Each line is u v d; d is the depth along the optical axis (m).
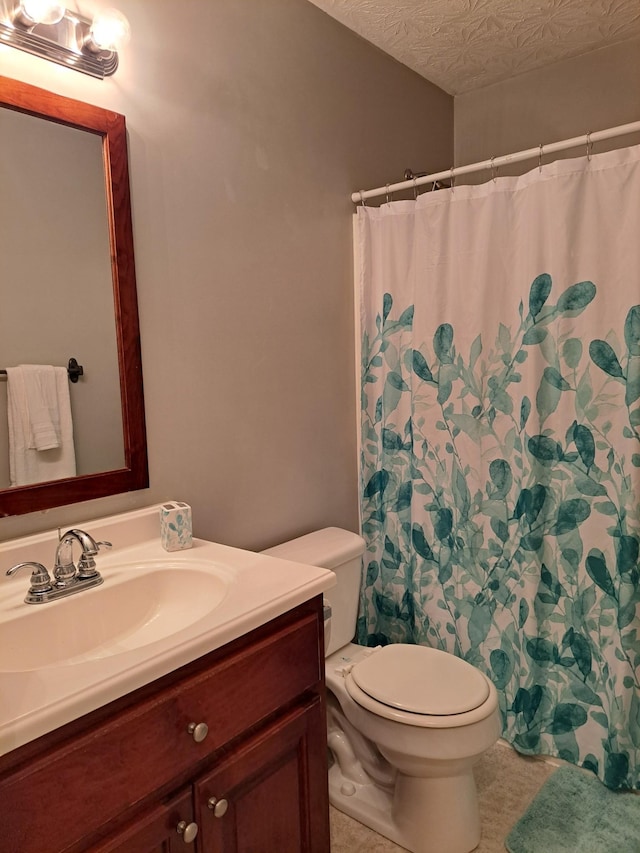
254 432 1.81
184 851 1.01
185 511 1.44
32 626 1.12
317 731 1.29
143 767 0.94
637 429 1.65
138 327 1.47
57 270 1.33
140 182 1.46
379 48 2.22
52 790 0.83
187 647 0.98
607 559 1.74
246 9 1.71
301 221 1.93
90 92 1.36
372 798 1.75
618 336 1.68
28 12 1.19
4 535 1.27
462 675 1.63
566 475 1.79
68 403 1.36
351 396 2.18
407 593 2.17
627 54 2.23
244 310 1.75
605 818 1.66
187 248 1.58
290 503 1.95
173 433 1.58
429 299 1.97
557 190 1.70
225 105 1.66
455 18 2.02
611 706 1.75
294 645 1.22
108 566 1.34
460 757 1.46
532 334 1.78
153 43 1.48
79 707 0.83
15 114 1.25
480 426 1.92
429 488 2.04
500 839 1.60
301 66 1.90
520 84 2.48
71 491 1.36
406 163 2.39
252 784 1.14
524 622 1.87
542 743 1.90
